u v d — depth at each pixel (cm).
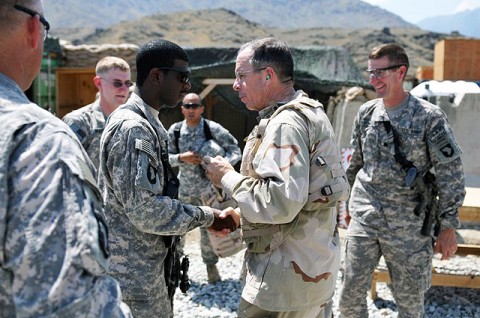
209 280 508
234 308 452
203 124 520
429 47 5828
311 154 218
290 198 203
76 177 111
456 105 695
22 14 123
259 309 225
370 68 322
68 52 1083
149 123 230
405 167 315
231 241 260
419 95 719
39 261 104
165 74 237
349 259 333
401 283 323
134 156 215
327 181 219
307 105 223
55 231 106
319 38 6875
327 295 229
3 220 106
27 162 109
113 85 382
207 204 254
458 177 303
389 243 322
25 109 115
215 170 234
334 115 980
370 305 448
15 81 126
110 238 228
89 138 381
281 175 205
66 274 104
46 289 103
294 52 1147
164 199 219
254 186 215
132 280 228
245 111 1070
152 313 232
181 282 259
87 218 110
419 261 317
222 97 1065
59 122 118
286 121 213
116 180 217
